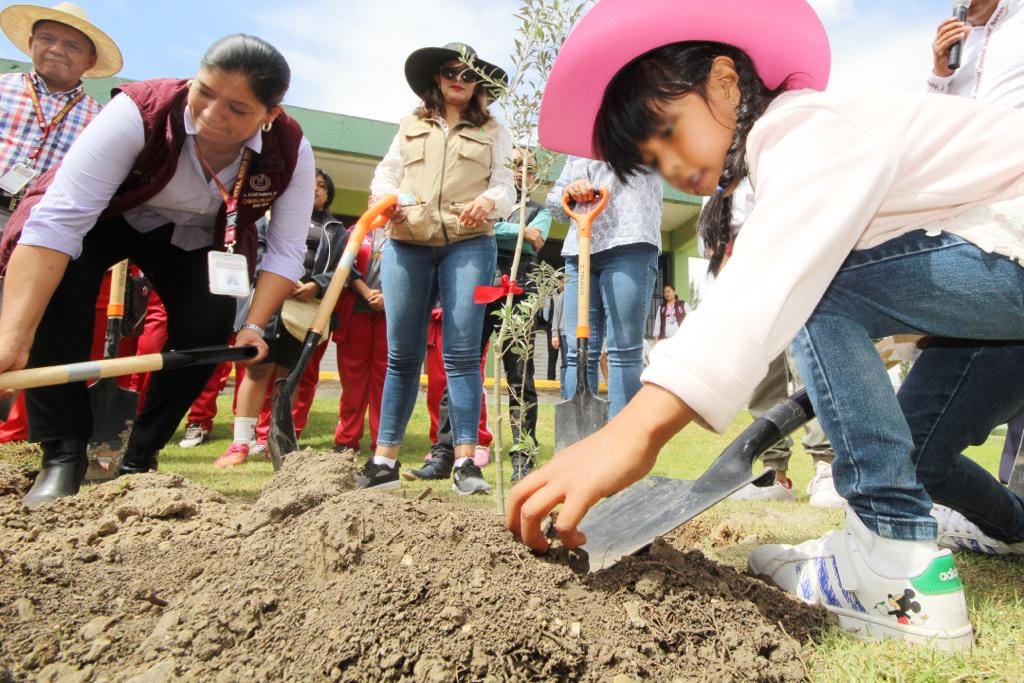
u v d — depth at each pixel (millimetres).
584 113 1726
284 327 4371
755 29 1478
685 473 4645
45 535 1828
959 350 1825
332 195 4887
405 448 5328
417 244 3301
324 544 1510
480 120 3395
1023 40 2738
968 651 1418
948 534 2318
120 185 2441
